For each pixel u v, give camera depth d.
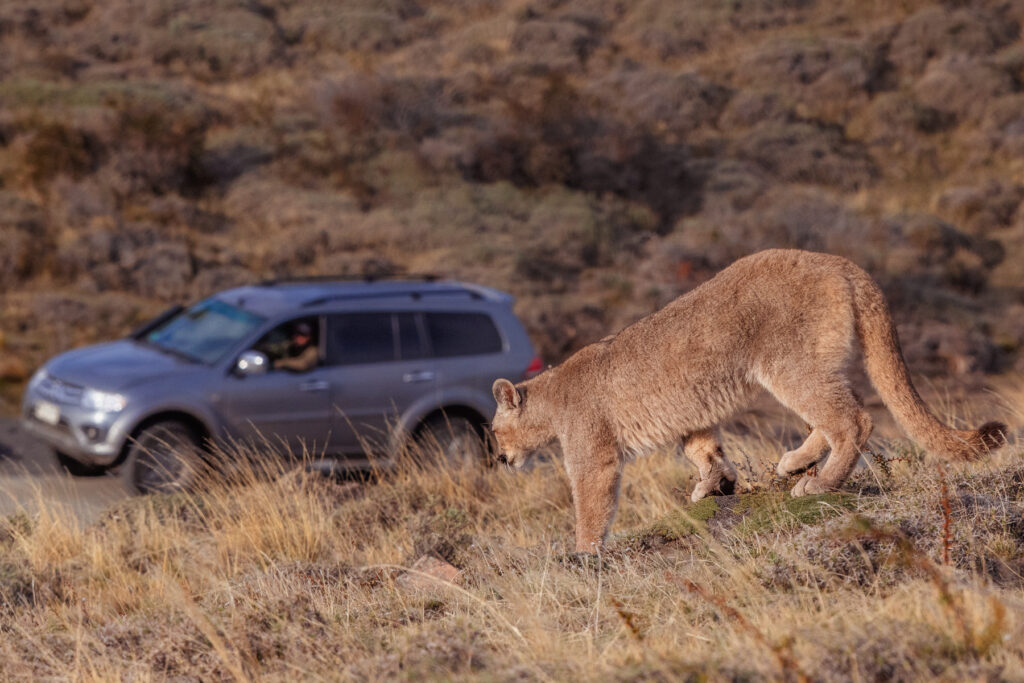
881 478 18.89
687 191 94.56
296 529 23.98
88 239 69.50
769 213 86.19
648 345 18.88
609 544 18.97
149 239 71.88
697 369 18.22
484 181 93.69
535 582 16.53
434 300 33.69
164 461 29.22
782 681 10.12
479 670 12.66
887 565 13.80
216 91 102.12
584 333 64.81
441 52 118.94
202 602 19.22
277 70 109.38
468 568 19.67
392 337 32.59
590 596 15.92
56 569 22.41
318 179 89.00
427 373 32.41
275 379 30.55
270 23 120.75
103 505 29.38
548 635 13.44
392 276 37.03
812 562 14.46
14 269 65.25
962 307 75.56
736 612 11.91
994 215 92.69
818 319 17.33
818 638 11.16
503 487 28.36
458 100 105.81
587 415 19.69
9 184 76.75
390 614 16.61
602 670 11.53
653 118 106.06
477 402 32.81
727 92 112.81
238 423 30.03
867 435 17.16
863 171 99.62
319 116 98.50
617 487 19.67
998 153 103.38
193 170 85.88
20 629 17.73
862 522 13.23
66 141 80.62
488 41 121.12
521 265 75.31
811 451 18.38
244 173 87.00
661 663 10.80
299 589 17.92
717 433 19.97
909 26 124.06
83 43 106.75
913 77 117.06
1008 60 116.25
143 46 107.38
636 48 124.25
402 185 89.31
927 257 83.19
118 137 83.69
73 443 29.56
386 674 12.62
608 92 109.12
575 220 85.12
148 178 81.81
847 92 112.38
